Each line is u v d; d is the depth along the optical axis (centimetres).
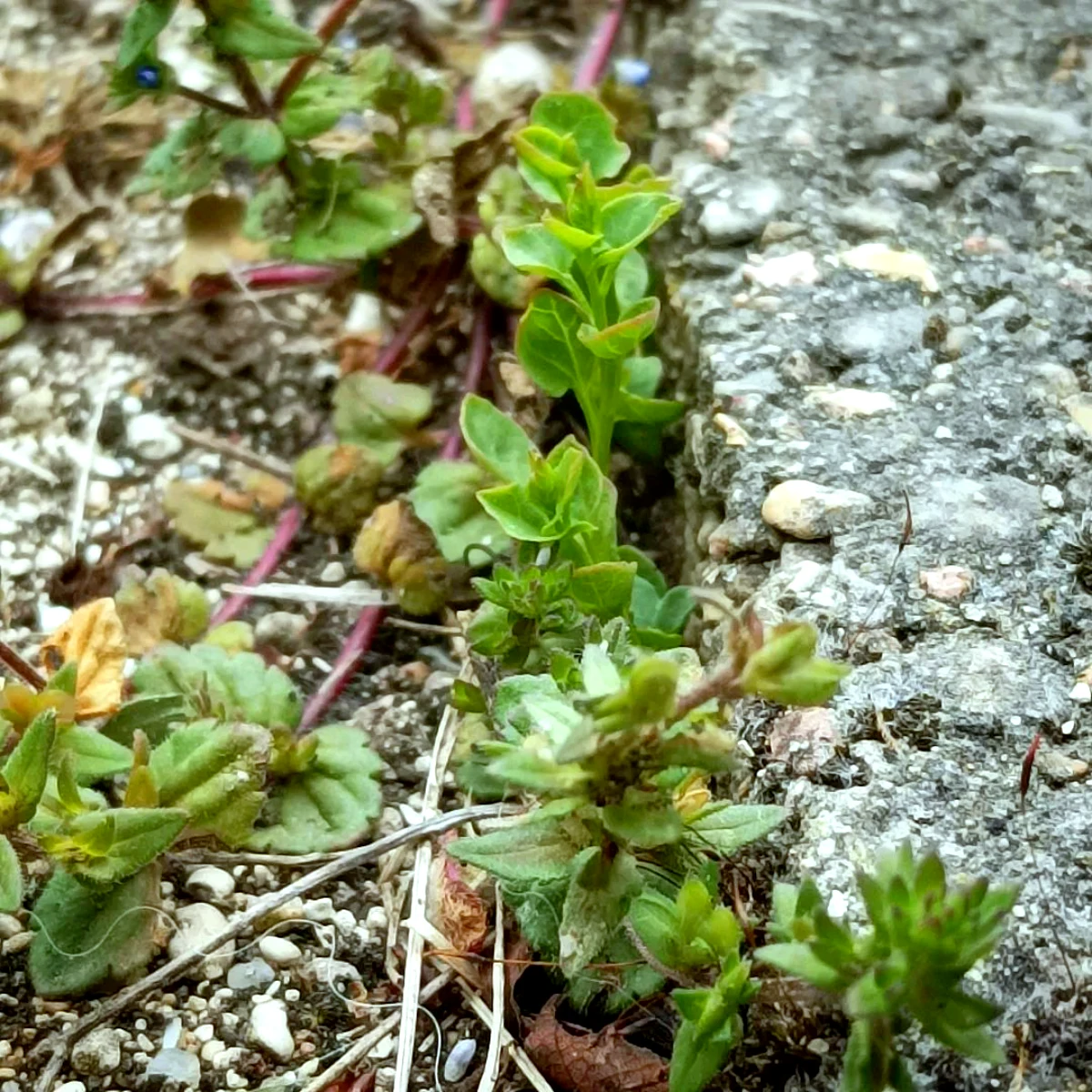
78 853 29
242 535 34
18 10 41
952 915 26
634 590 32
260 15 33
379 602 34
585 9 40
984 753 29
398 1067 29
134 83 33
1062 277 33
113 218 38
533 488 31
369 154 37
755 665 26
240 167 38
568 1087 29
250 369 36
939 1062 27
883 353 33
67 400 36
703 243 34
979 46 36
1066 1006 28
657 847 29
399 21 40
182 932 30
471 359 35
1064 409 32
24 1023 30
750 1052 28
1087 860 28
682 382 34
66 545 34
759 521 31
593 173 33
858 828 29
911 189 34
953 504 31
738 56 36
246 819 30
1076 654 30
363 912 31
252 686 32
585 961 27
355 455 34
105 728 31
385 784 32
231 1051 30
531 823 28
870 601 30
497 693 29
